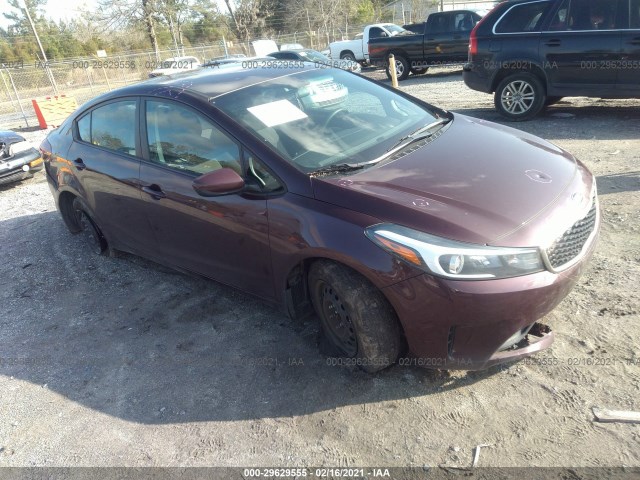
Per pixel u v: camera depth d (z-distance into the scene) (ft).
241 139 9.85
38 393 10.23
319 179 8.95
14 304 13.97
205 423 8.78
